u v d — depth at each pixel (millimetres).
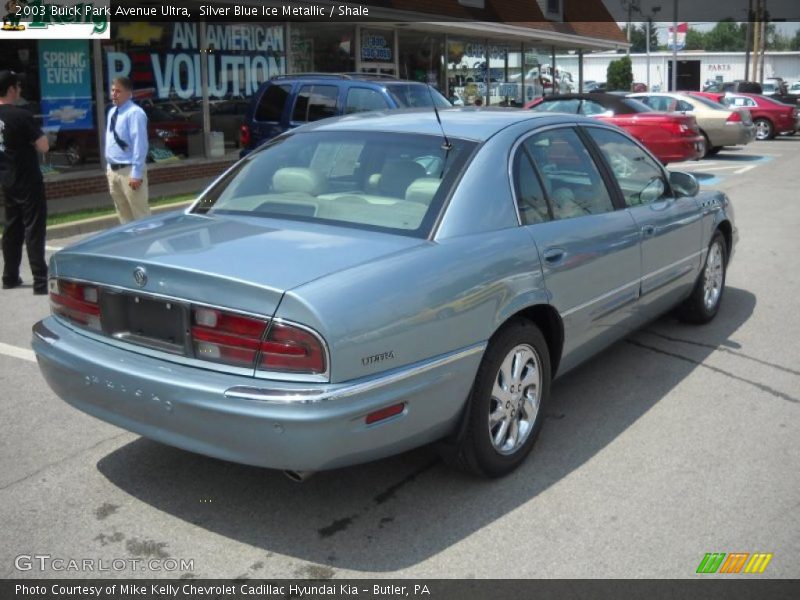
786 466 4078
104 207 11742
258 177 4352
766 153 21656
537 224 4074
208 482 3900
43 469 4020
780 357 5680
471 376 3561
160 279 3279
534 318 4195
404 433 3299
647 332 6223
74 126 12664
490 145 4051
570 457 4172
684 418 4664
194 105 14508
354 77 11891
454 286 3441
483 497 3771
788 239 9930
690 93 21531
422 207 3762
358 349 3080
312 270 3203
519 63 24750
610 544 3396
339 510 3658
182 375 3195
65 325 3732
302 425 2990
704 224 5852
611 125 5164
